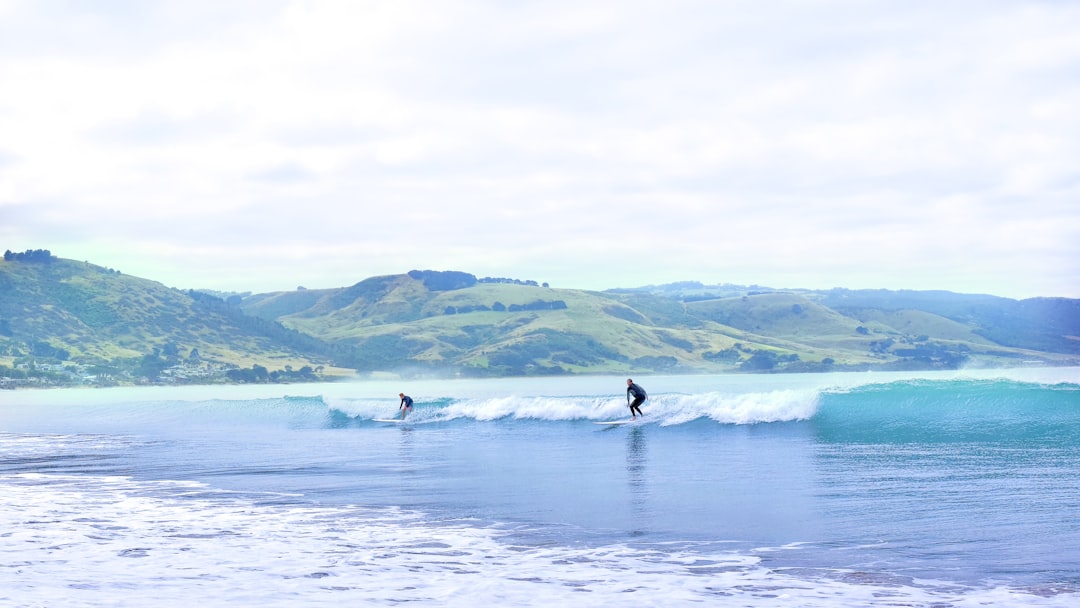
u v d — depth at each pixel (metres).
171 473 24.80
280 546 13.33
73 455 31.91
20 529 15.15
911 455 22.61
